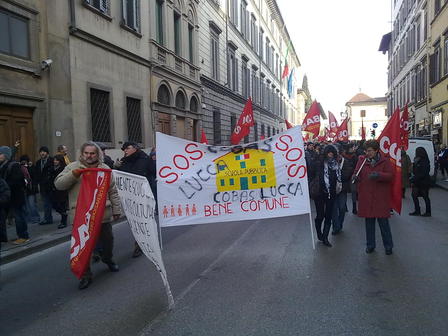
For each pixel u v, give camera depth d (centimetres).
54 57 1218
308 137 2898
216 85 2712
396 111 720
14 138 1109
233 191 723
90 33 1358
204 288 519
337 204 819
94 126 1422
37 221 1004
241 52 3488
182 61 2139
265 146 723
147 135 1769
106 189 545
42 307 482
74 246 530
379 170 651
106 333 404
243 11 3597
